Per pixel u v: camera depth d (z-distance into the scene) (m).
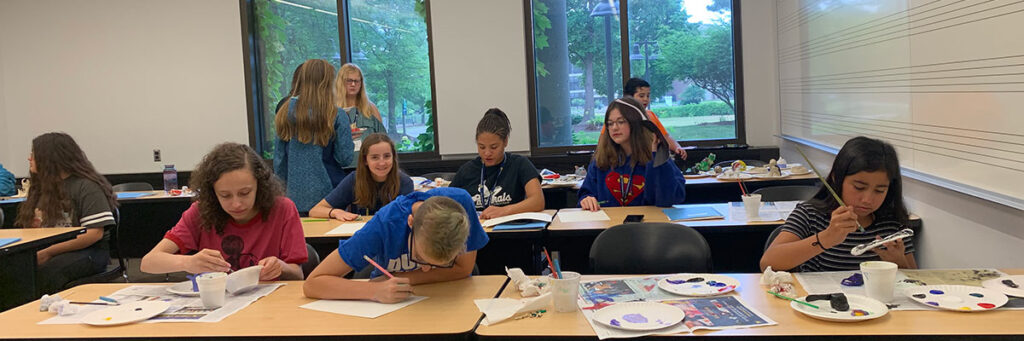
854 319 1.60
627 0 6.46
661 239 2.56
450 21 6.56
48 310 2.02
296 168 3.86
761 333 1.56
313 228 3.29
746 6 6.24
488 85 6.55
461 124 6.62
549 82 6.64
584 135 6.65
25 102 7.06
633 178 3.57
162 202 5.42
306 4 6.82
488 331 1.67
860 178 2.03
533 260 3.31
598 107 6.61
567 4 6.55
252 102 6.83
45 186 3.46
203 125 6.91
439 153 6.71
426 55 6.74
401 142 6.88
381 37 6.79
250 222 2.45
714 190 4.87
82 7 6.95
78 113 7.04
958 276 1.94
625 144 3.55
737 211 3.29
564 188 4.90
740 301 1.81
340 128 3.91
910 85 3.11
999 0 2.30
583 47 6.57
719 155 6.20
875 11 3.53
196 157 6.94
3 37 7.02
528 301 1.82
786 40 5.62
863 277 1.81
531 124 6.63
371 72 6.84
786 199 3.60
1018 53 2.19
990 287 1.81
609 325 1.65
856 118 3.88
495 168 3.67
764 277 1.96
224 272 2.15
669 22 6.45
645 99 5.34
